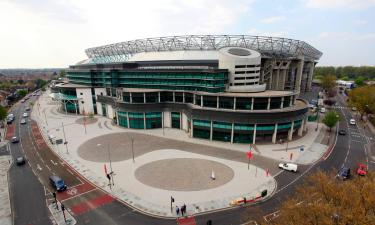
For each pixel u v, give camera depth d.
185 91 87.38
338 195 27.81
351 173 53.81
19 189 47.66
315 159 62.09
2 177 53.00
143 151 67.88
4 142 78.50
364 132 88.94
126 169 56.19
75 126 97.12
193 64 98.44
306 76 179.12
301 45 132.25
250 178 51.31
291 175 52.78
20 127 97.94
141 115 90.06
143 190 46.69
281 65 132.25
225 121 72.69
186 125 88.81
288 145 72.25
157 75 93.00
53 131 90.38
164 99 93.31
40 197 44.66
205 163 59.16
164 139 78.50
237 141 74.25
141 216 38.84
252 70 88.75
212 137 76.88
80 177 52.62
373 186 26.38
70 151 68.69
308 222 25.48
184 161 60.47
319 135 83.44
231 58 83.44
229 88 84.88
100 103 115.94
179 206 41.28
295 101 87.62
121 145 73.25
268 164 58.62
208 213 39.41
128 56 123.88
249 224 36.53
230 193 45.31
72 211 40.25
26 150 70.50
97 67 123.56
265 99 73.50
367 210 25.20
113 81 105.25
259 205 41.50
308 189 31.59
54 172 55.41
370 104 106.44
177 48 114.88
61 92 124.06
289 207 28.39
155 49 119.56
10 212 40.03
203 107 78.31
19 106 154.62
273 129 72.81
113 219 38.12
